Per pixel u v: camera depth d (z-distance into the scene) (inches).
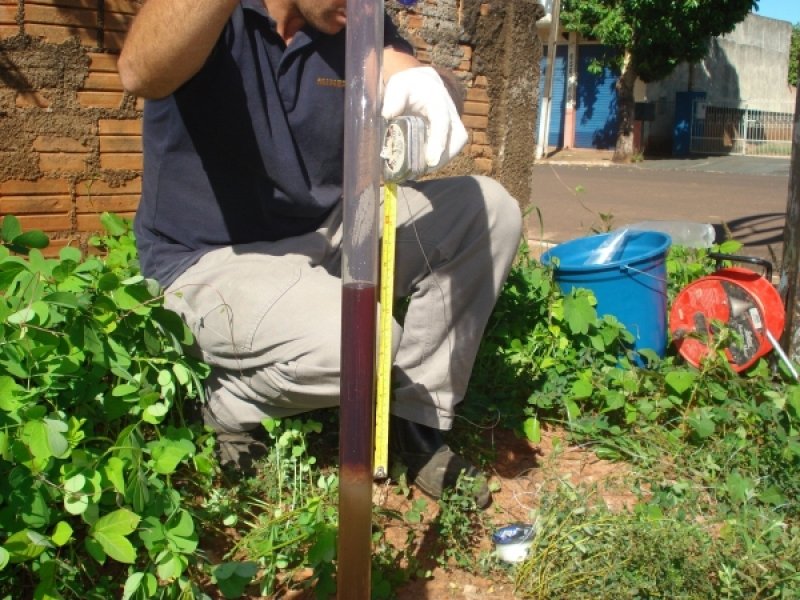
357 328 64.5
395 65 102.0
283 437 103.3
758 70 1358.3
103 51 152.3
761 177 778.8
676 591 89.0
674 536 93.4
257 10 97.0
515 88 209.3
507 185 212.4
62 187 150.6
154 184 106.8
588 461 124.6
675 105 1147.9
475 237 107.6
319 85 103.2
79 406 92.9
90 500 80.0
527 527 100.4
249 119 99.0
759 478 115.0
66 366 88.3
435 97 81.2
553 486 115.3
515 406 132.7
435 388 107.8
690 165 959.0
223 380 104.9
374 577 90.4
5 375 84.2
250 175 104.7
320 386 96.4
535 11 210.2
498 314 143.3
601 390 132.7
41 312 88.7
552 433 132.2
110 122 154.5
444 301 106.6
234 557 94.3
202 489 101.3
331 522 93.7
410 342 107.3
